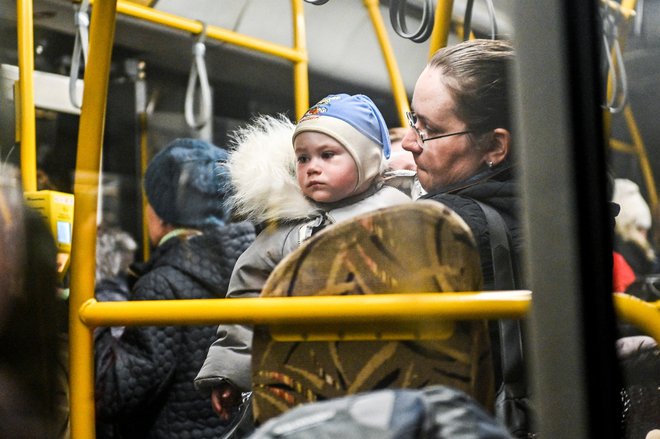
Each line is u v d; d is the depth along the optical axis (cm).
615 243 127
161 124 255
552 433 105
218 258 182
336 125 167
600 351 105
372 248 129
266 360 135
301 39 254
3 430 110
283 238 170
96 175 166
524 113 106
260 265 170
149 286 183
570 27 106
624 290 169
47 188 241
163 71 259
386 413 79
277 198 171
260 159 174
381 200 168
